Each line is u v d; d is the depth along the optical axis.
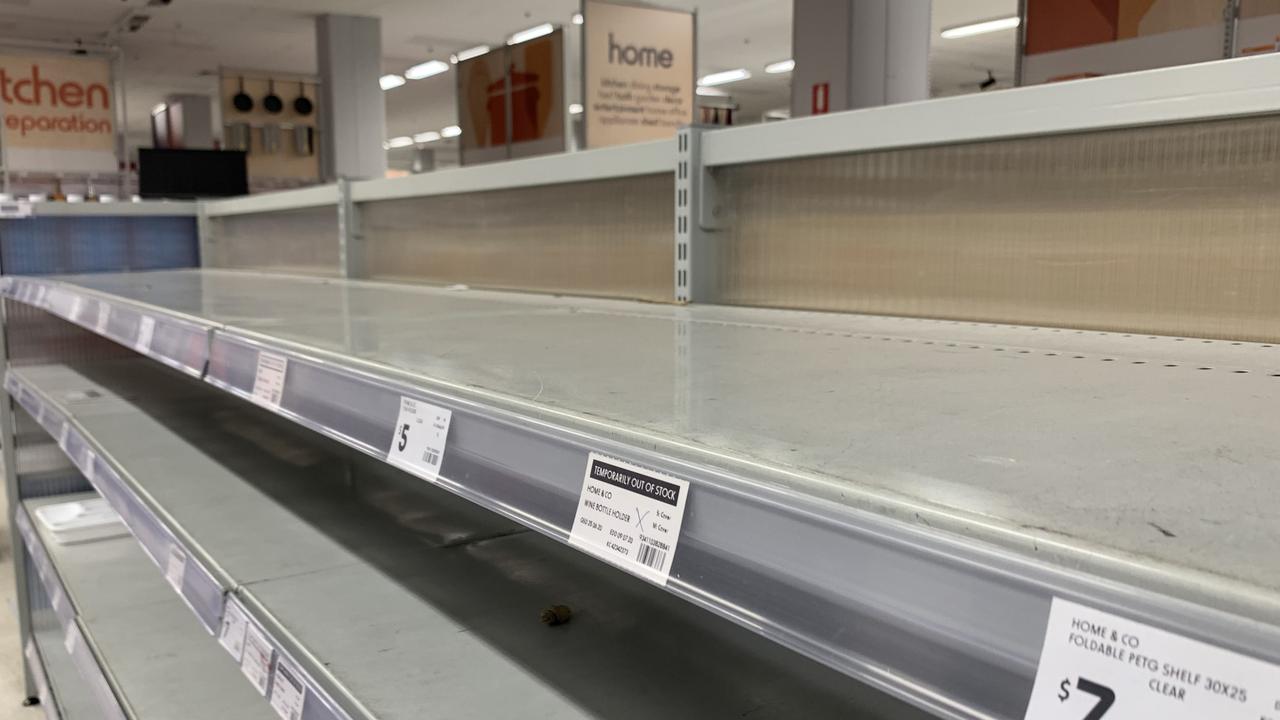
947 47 10.70
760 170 1.38
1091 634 0.30
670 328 1.09
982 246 1.13
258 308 1.41
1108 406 0.57
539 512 0.56
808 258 1.33
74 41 9.72
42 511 2.57
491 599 1.02
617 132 6.18
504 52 7.19
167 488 1.48
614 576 1.08
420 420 0.69
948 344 0.91
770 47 10.46
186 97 13.25
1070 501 0.36
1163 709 0.28
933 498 0.37
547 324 1.15
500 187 1.81
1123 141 1.00
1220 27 3.38
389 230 2.36
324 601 1.02
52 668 2.26
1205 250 0.95
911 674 0.35
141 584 2.02
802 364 0.77
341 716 0.79
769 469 0.43
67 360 2.96
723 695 0.81
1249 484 0.38
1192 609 0.28
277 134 9.20
